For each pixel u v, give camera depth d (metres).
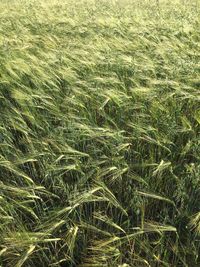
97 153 3.31
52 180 2.95
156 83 3.88
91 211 2.81
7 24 7.34
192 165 2.91
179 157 3.33
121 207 2.63
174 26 6.98
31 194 2.93
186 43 5.86
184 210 2.85
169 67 4.47
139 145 3.34
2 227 2.55
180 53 5.05
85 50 5.21
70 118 3.50
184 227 2.80
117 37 6.13
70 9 9.65
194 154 3.18
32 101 3.71
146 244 2.61
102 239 2.67
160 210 2.96
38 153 3.01
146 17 8.26
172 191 3.00
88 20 7.68
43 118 3.54
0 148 3.26
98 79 3.99
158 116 3.63
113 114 3.85
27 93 3.93
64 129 3.33
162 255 2.67
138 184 3.06
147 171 3.19
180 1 11.34
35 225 2.77
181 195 2.80
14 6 10.23
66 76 4.12
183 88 4.00
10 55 4.79
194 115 3.63
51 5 10.64
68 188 2.93
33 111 3.66
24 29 6.82
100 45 5.27
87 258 2.62
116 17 8.12
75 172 3.11
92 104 3.86
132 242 2.71
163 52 4.93
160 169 2.87
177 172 3.17
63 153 3.23
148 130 3.33
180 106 3.72
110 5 10.50
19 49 5.04
